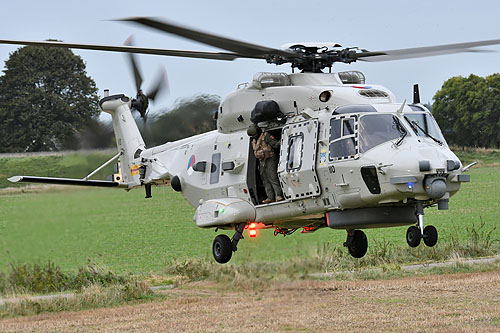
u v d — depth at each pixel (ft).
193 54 106.93
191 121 210.79
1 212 202.49
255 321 92.73
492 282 115.14
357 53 110.52
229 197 118.01
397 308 96.84
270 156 110.63
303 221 111.96
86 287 134.41
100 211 274.77
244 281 119.75
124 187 146.10
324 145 102.47
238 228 116.57
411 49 103.86
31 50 414.62
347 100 103.55
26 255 175.01
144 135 204.74
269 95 111.14
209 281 129.29
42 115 405.39
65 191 203.72
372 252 163.84
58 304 118.73
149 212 285.84
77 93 417.69
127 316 104.99
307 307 100.58
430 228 99.81
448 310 93.45
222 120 119.24
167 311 106.32
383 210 101.04
